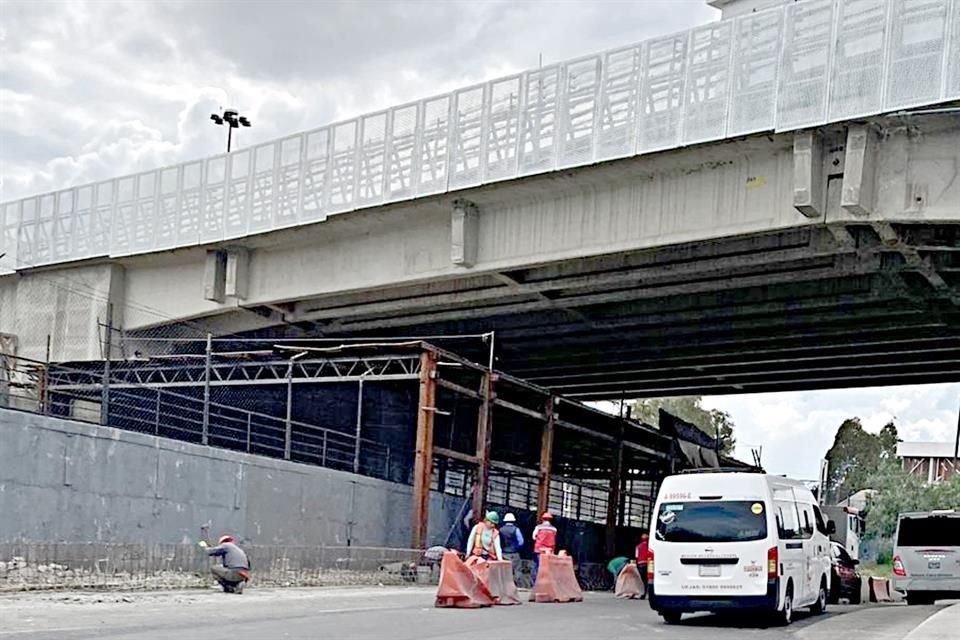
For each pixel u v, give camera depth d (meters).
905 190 24.31
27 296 42.53
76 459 23.47
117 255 39.56
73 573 20.11
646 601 27.53
